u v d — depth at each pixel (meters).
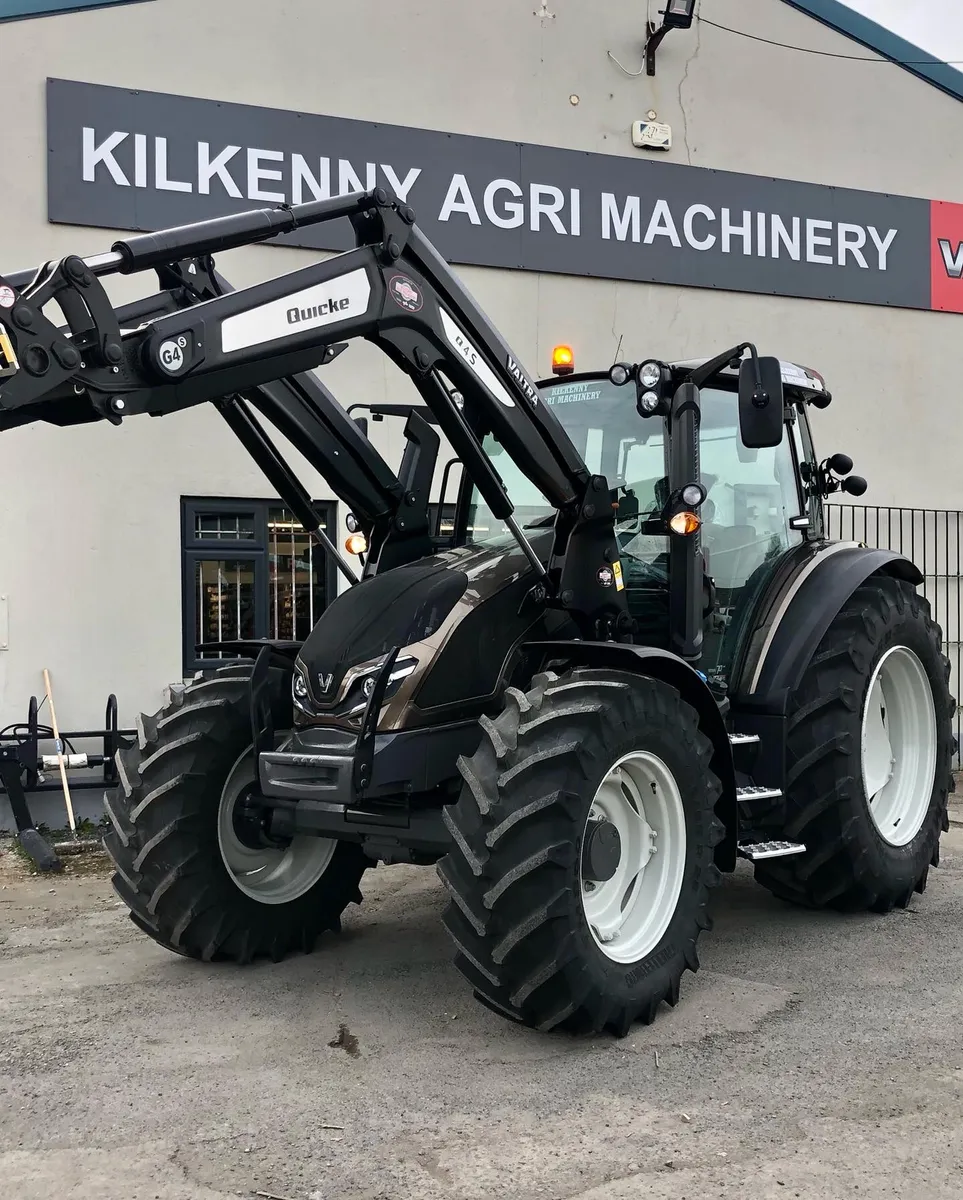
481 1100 2.79
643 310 7.84
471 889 2.98
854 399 8.64
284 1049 3.14
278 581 6.95
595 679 3.24
